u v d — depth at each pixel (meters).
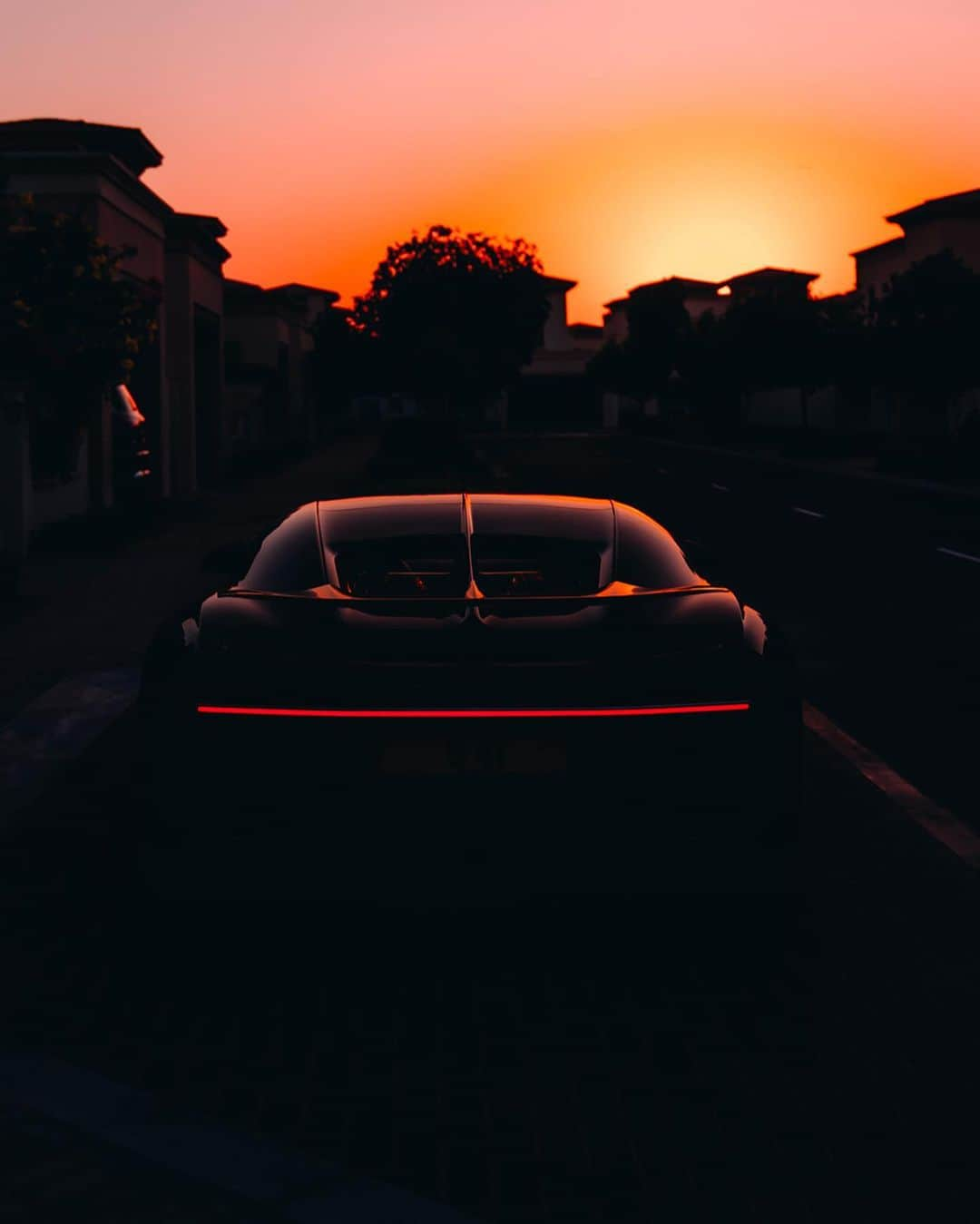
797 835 4.07
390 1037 3.74
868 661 9.34
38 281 13.18
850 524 19.53
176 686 4.03
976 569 14.30
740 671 3.98
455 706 3.85
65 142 23.62
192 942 4.42
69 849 5.37
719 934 4.45
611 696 3.89
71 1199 2.83
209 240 29.78
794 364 47.44
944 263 34.00
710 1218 2.85
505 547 4.66
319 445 58.50
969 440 32.09
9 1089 3.38
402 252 40.12
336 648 3.96
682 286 82.44
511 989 4.05
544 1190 2.96
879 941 4.39
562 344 86.12
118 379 13.93
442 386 38.94
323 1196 2.86
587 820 3.90
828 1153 3.12
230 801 3.96
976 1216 2.86
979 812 5.85
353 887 3.99
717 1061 3.58
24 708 7.89
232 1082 3.47
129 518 17.80
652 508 22.80
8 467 14.52
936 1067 3.54
